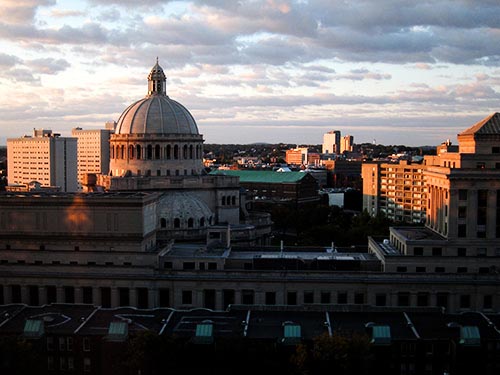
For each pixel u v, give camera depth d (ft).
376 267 507.71
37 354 363.56
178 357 360.07
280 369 358.02
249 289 490.90
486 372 369.09
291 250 574.56
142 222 504.84
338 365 347.56
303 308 444.14
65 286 497.46
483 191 490.49
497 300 480.23
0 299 500.74
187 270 491.72
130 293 493.77
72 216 509.35
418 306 474.49
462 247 494.18
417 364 367.66
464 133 518.78
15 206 511.81
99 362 373.40
